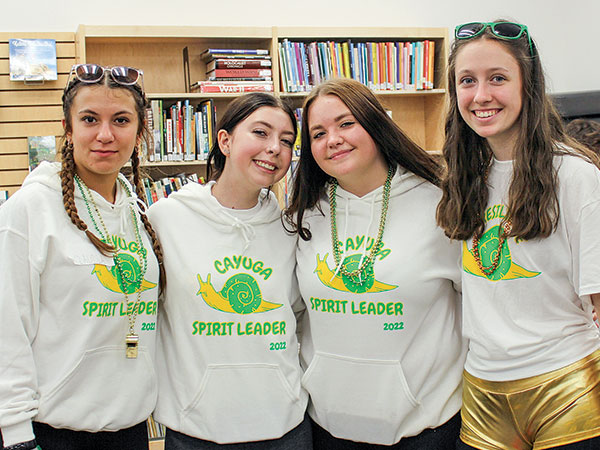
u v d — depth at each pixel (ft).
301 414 6.51
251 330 6.29
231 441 6.25
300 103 14.29
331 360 6.30
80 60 12.53
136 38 13.06
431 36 14.23
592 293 5.10
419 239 6.21
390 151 6.30
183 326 6.33
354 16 15.49
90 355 5.74
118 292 5.85
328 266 6.33
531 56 5.48
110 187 6.12
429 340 6.25
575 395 5.32
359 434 6.37
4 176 12.66
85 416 5.71
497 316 5.72
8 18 13.44
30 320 5.53
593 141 8.14
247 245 6.44
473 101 5.50
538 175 5.34
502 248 5.65
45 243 5.52
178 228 6.48
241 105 6.35
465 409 6.14
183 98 13.24
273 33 13.29
